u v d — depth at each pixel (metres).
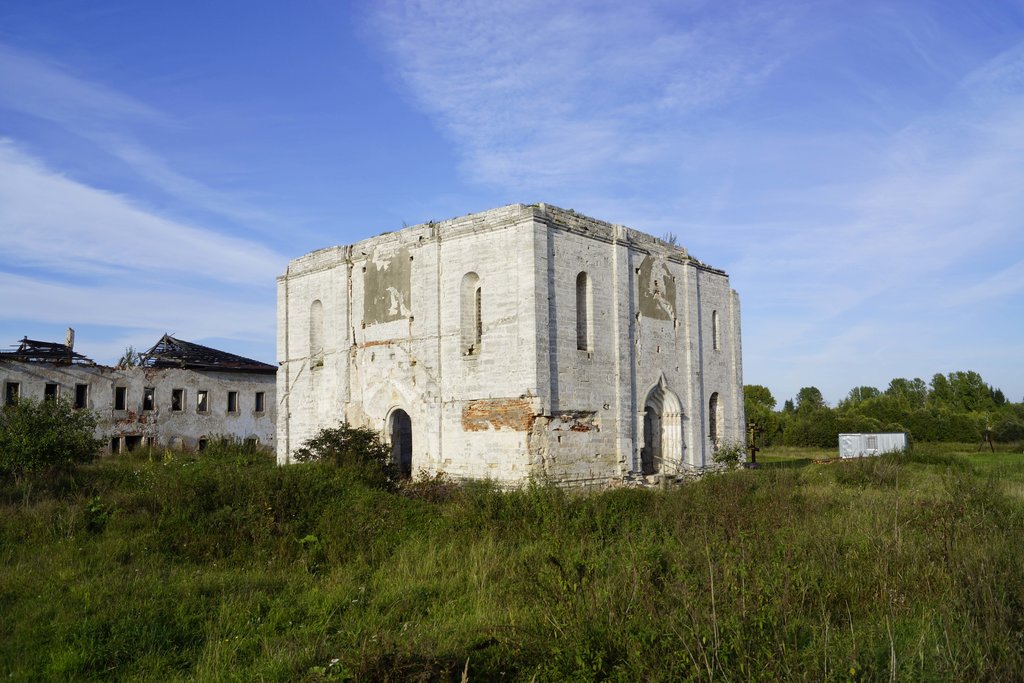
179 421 42.94
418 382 26.23
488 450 23.97
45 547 13.52
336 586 11.52
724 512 13.84
